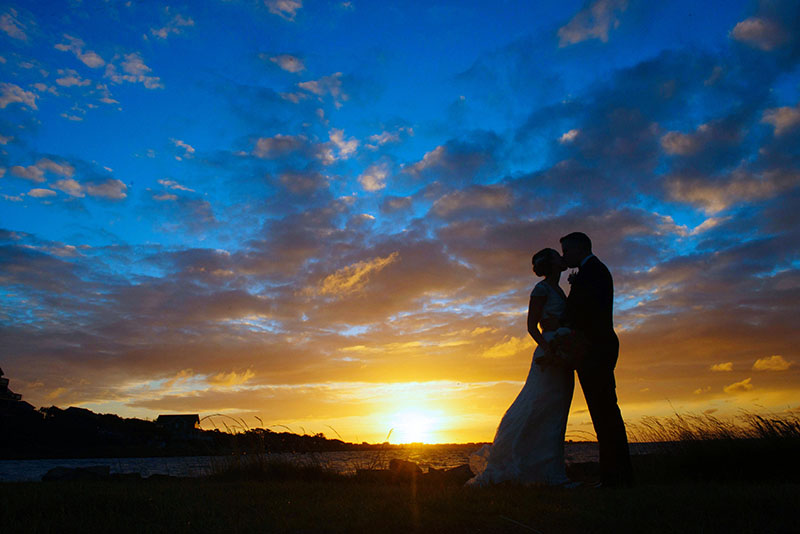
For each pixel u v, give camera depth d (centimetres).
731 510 285
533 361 494
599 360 448
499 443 490
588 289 457
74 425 5650
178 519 288
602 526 265
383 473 585
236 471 635
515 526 274
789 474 530
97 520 286
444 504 328
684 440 620
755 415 612
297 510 317
